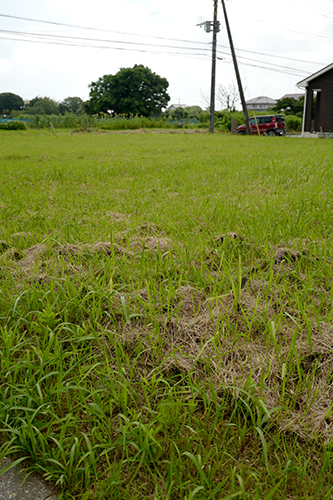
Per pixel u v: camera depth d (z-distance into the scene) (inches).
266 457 62.3
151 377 82.8
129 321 94.9
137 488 63.0
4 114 4756.4
